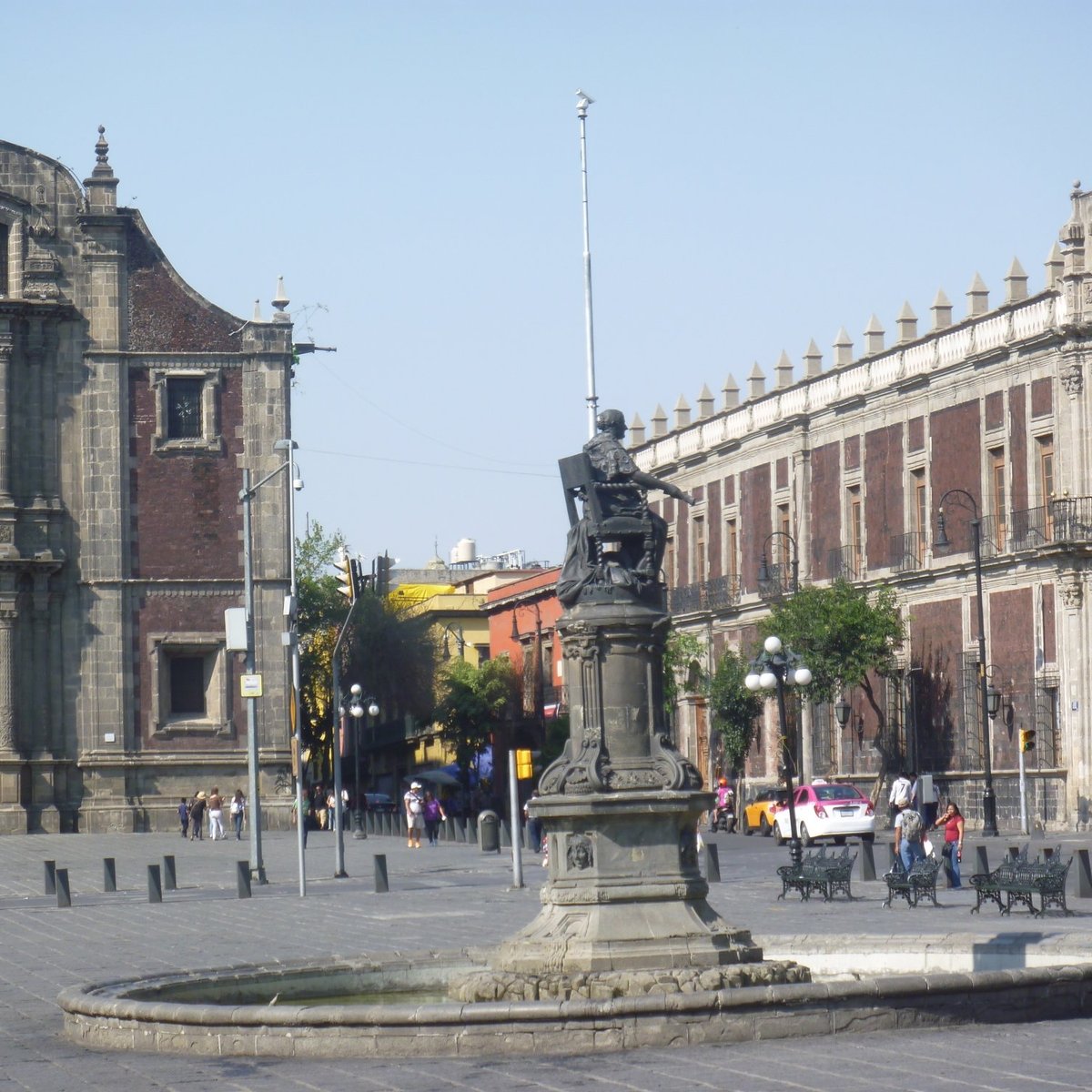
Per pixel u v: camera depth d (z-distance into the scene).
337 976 26.34
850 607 80.50
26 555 81.69
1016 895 37.09
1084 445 72.12
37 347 82.38
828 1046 19.41
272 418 83.94
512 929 35.97
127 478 83.00
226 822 82.75
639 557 23.95
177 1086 18.81
